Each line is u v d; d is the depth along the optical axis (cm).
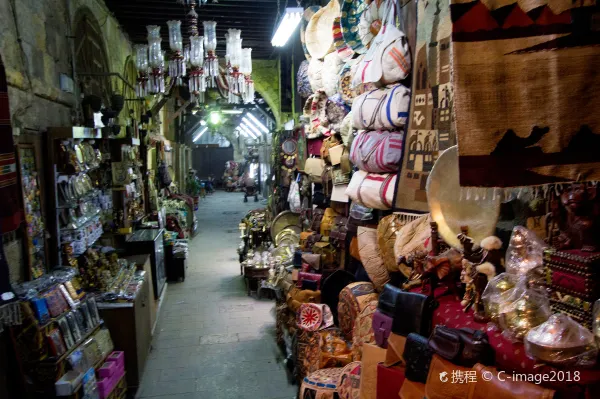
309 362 304
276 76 1061
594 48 112
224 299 570
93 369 269
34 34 322
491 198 172
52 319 249
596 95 112
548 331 114
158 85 544
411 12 246
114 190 484
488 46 117
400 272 238
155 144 903
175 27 518
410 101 230
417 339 149
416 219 221
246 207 1664
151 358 397
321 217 441
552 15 113
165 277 620
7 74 262
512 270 145
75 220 344
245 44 905
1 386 220
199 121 1955
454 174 182
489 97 117
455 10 119
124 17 676
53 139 310
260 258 588
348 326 275
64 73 396
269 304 547
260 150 2019
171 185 1151
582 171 113
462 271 162
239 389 341
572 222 135
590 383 107
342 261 359
